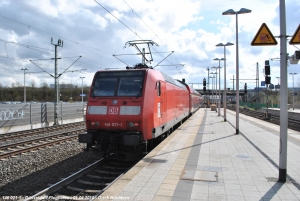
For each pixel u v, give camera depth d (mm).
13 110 22844
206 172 7590
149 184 6562
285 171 6762
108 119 10078
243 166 8281
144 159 9164
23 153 12336
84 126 25594
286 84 6676
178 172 7594
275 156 9719
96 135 10305
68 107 31656
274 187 6355
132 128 9875
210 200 5586
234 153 10234
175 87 16781
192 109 33469
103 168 9852
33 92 72750
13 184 8195
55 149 13141
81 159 11289
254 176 7227
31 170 9734
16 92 70875
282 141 6758
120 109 10047
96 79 10984
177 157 9500
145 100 10062
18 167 9953
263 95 79750
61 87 81812
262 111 50938
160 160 9031
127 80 10562
